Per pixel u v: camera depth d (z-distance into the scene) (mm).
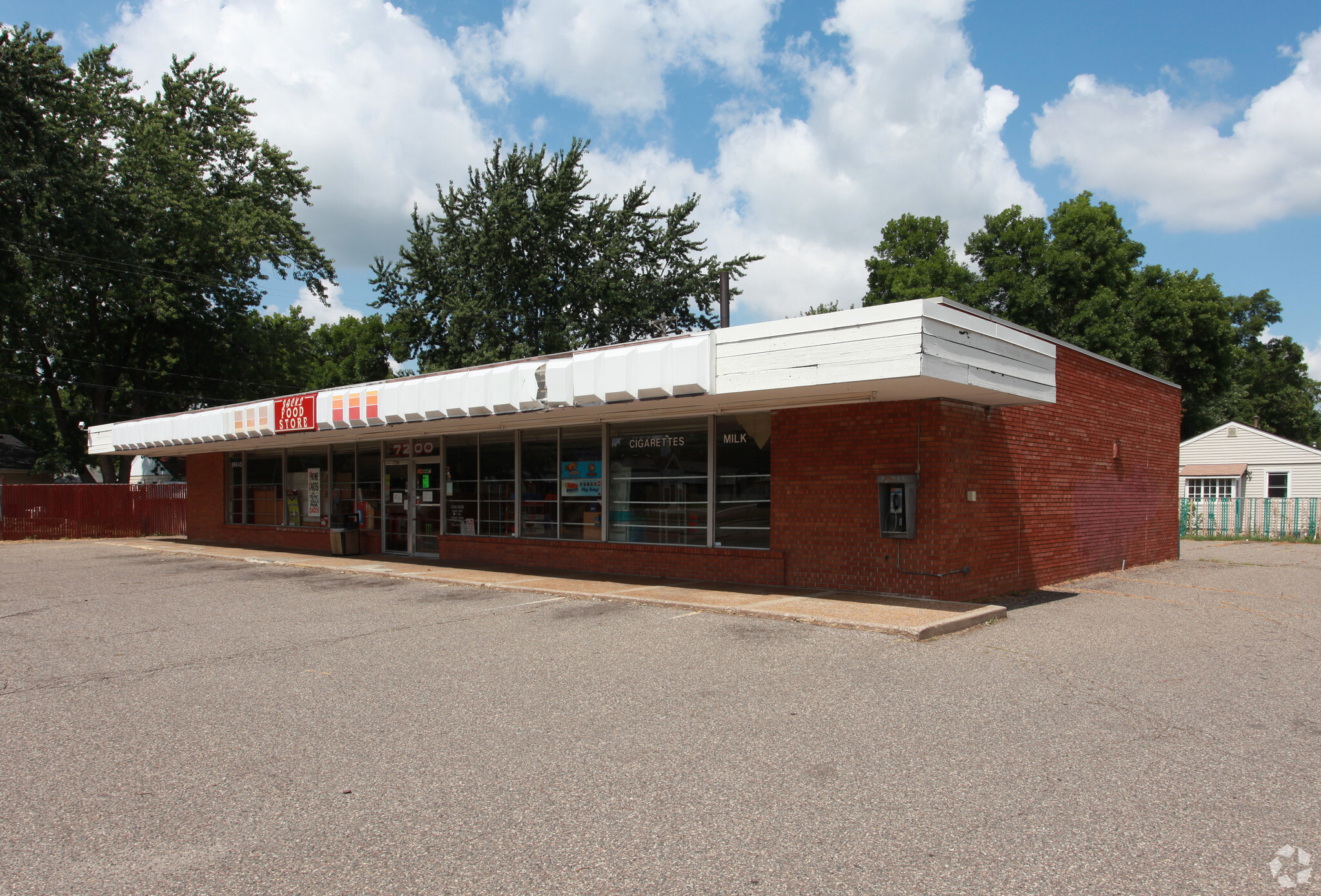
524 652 8266
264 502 23484
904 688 6727
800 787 4648
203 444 21484
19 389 40094
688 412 12859
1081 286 36188
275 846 3971
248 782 4820
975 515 11523
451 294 36250
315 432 17062
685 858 3799
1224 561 19297
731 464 13102
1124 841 3934
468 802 4488
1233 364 40031
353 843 3990
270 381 42656
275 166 39844
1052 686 6793
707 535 13289
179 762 5180
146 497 30516
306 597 12492
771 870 3672
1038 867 3674
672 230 36781
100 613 11219
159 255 35531
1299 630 9516
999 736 5500
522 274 34969
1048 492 13578
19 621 10680
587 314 36500
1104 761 5027
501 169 35719
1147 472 17641
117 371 39969
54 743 5578
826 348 9383
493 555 16641
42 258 31500
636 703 6344
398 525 19312
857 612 9859
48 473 47562
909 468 11078
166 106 38625
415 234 37688
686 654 8016
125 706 6488
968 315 9539
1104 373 15703
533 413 13086
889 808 4344
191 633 9562
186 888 3557
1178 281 38188
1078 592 12742
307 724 5930
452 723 5910
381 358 59625
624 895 3465
